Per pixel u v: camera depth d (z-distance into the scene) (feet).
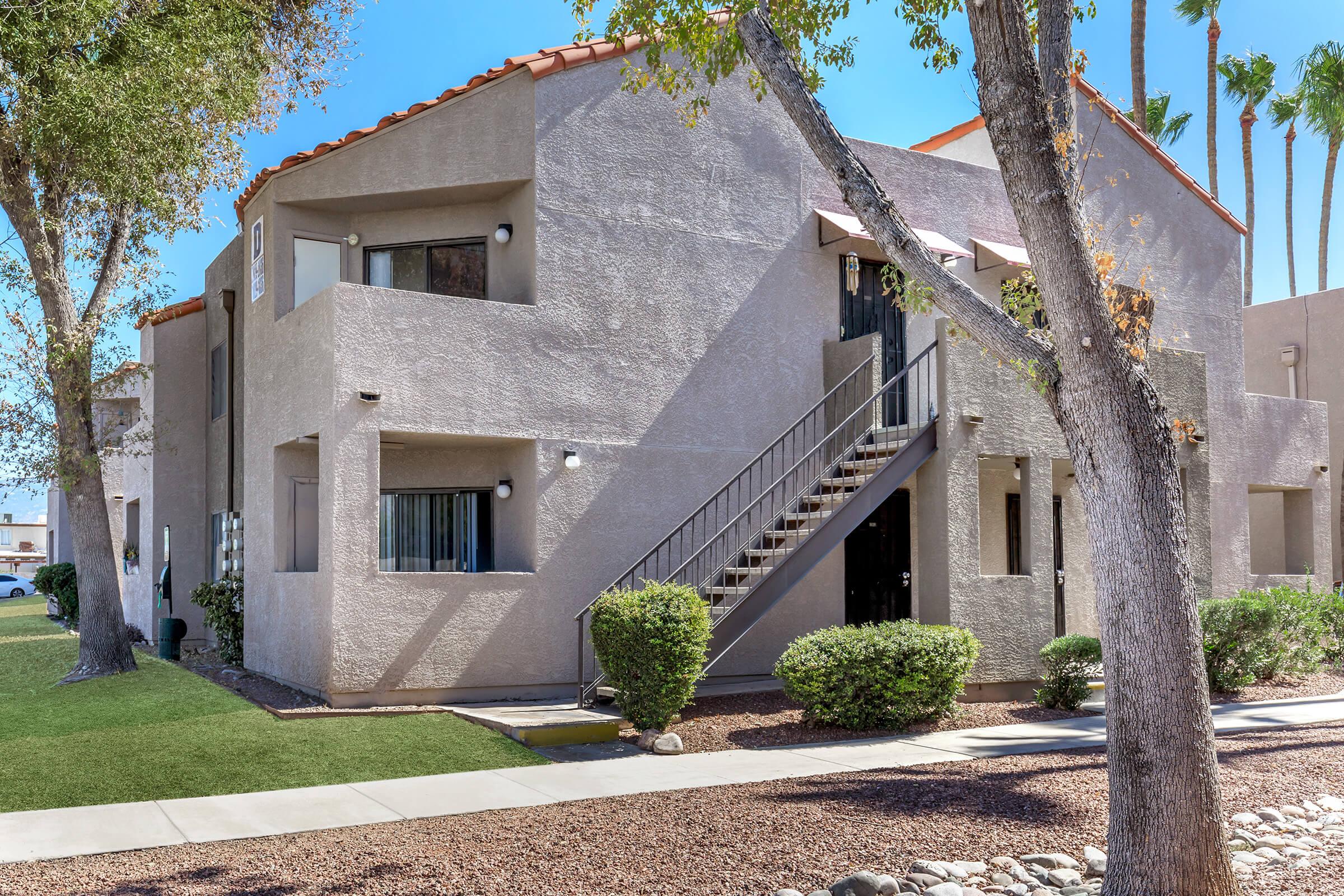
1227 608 42.24
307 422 38.60
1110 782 18.07
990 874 19.43
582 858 20.04
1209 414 57.67
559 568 39.70
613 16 29.48
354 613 35.83
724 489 38.14
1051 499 42.32
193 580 58.23
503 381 39.24
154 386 58.13
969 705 38.99
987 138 57.11
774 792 25.32
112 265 44.83
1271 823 23.17
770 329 45.57
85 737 31.22
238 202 47.24
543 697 38.93
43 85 39.11
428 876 19.02
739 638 36.19
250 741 30.78
